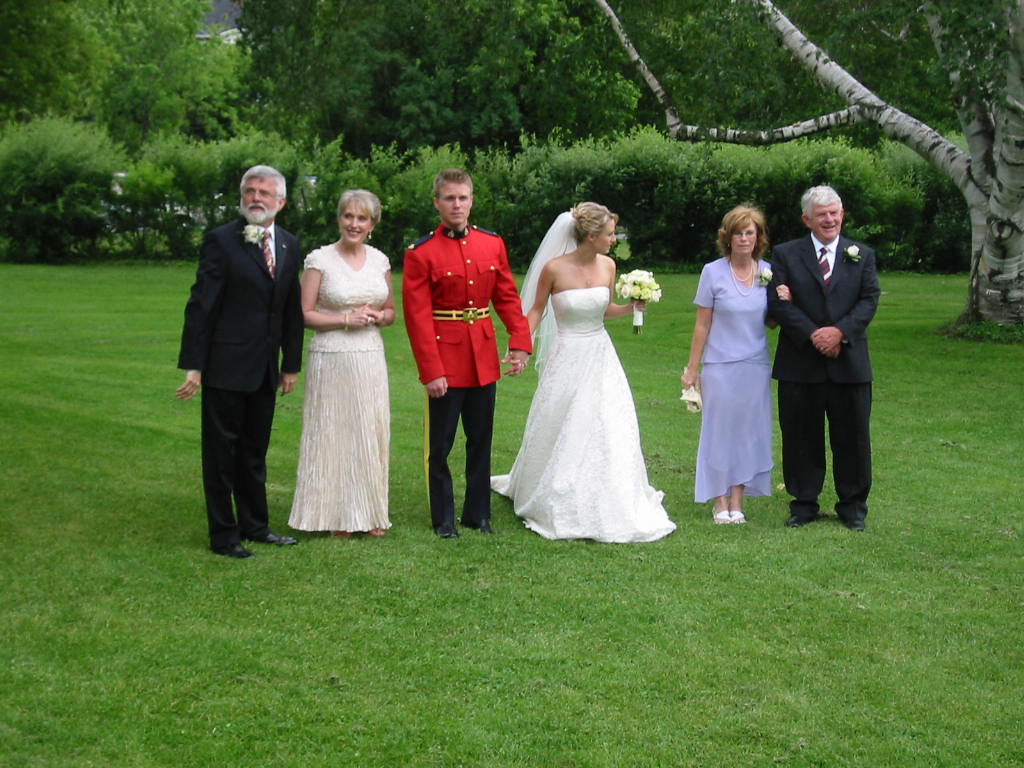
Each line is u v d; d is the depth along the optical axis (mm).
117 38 52031
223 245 5707
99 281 20969
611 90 18906
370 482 6145
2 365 11391
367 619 4949
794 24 15039
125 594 5160
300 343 6074
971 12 11820
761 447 6637
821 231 6492
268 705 4129
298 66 23250
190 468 7582
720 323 6590
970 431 9039
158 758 3760
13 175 24969
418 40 29344
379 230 24688
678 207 24281
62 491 6891
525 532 6395
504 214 24859
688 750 3883
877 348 13156
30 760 3701
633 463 6473
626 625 4938
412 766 3758
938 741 3973
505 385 10930
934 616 5086
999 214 13398
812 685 4383
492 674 4426
